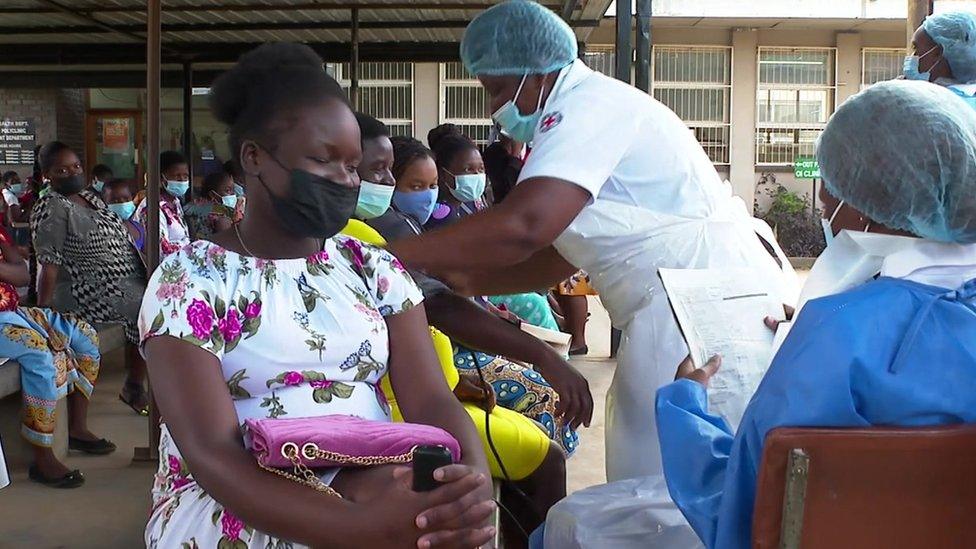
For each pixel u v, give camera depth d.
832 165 1.55
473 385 2.88
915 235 1.54
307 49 1.67
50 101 14.28
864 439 1.35
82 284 5.20
